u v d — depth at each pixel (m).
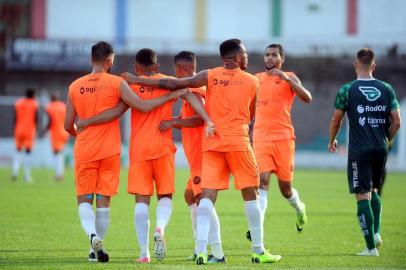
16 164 77.75
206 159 29.66
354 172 32.34
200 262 28.91
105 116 29.38
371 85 32.38
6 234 38.41
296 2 158.50
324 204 57.31
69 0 157.62
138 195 29.97
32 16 157.50
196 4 159.00
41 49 140.25
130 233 39.75
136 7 158.62
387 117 32.38
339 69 135.00
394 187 76.12
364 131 32.12
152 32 159.00
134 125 30.05
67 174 89.12
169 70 137.12
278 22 158.62
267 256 30.16
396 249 34.62
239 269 27.41
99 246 28.47
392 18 157.50
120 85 29.52
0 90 139.12
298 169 109.00
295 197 39.47
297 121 128.50
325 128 128.38
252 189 29.97
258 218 30.05
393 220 46.91
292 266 28.91
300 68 135.38
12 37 150.38
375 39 141.00
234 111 29.44
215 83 29.61
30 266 28.27
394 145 112.12
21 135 76.56
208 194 29.47
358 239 38.25
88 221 29.41
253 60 137.75
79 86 29.77
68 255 31.83
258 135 38.28
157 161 29.77
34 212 48.62
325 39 143.62
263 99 38.38
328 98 131.75
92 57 30.08
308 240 37.88
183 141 31.30
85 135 29.62
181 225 43.41
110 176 29.88
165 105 30.02
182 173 93.31
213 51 145.38
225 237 38.94
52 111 78.31
